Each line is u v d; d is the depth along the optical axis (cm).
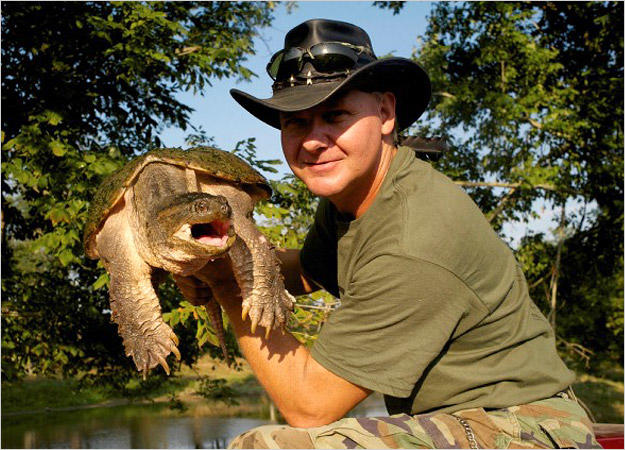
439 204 105
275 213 233
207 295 118
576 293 660
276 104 108
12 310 387
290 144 114
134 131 473
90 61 405
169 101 462
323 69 110
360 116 110
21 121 372
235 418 923
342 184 111
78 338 415
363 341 103
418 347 101
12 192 445
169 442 716
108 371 445
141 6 360
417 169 111
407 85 125
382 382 101
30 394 1065
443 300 101
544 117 583
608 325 646
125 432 794
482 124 626
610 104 601
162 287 341
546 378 107
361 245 112
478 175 652
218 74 431
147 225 106
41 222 449
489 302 104
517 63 612
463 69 674
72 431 799
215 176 118
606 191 609
